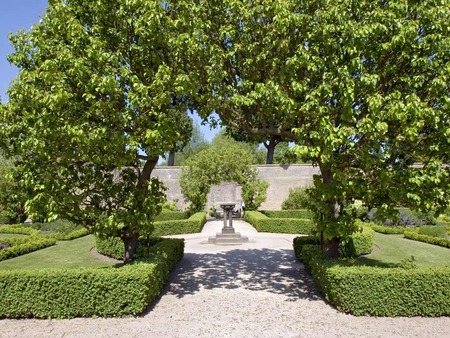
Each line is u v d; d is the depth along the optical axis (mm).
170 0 5812
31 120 5230
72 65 4879
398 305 4953
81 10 5828
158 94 5234
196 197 19297
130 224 5984
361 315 5016
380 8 5195
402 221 15867
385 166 5203
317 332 4500
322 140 4984
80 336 4414
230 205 12898
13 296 5023
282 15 5059
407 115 4570
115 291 5059
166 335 4434
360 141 5203
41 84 5211
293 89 5262
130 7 5359
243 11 5613
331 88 5035
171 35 5492
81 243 11617
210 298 5961
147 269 5328
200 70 5969
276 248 11211
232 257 9688
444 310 4895
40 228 15945
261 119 6527
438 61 4926
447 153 4977
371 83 4852
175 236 14297
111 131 5238
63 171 5508
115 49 5836
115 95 5156
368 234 9539
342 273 5082
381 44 4969
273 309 5383
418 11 5035
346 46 4926
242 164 19812
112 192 6133
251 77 6152
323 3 5309
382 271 5070
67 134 4977
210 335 4434
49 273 5113
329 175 6152
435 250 10312
